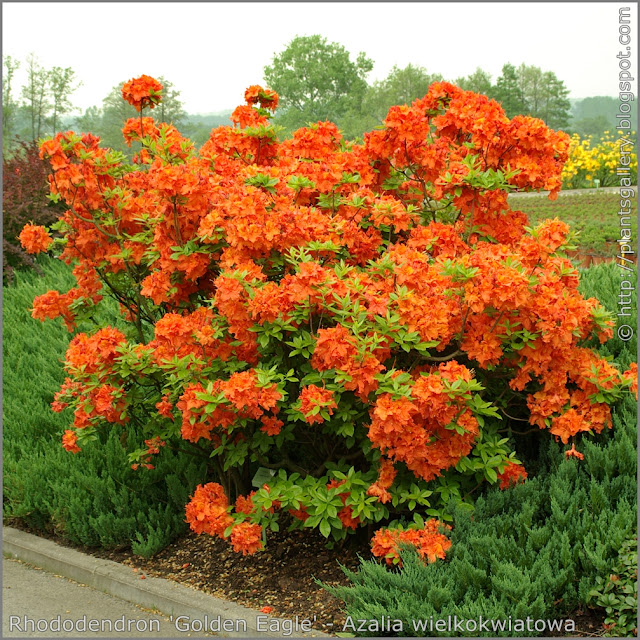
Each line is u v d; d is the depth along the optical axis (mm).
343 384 3033
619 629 2715
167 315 3322
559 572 2855
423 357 3355
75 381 3793
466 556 2955
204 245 3564
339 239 3695
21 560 4129
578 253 10602
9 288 8328
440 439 3217
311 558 3646
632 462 3391
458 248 3852
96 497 4145
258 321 3252
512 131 3787
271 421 3291
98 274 4312
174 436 4508
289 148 4523
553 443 3633
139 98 4324
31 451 4852
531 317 3242
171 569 3705
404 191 4449
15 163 10531
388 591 2949
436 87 4332
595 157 22797
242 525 3221
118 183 4297
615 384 3479
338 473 3207
